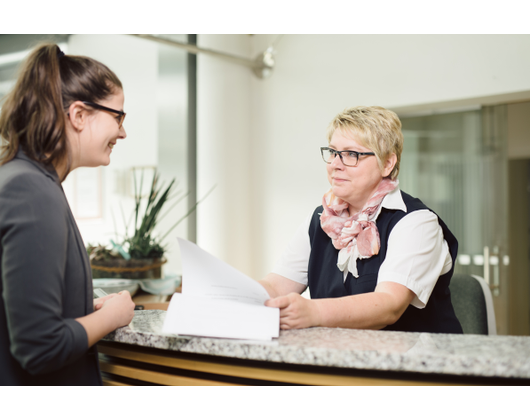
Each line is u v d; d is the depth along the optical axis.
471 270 3.07
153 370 0.87
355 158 1.16
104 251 2.09
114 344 0.94
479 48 2.88
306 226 1.42
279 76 3.61
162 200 2.19
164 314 1.00
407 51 3.12
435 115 3.22
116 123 0.90
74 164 0.88
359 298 0.95
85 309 0.85
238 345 0.73
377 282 1.14
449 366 0.64
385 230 1.15
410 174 3.28
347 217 1.25
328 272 1.29
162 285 2.10
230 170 3.49
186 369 0.83
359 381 0.72
